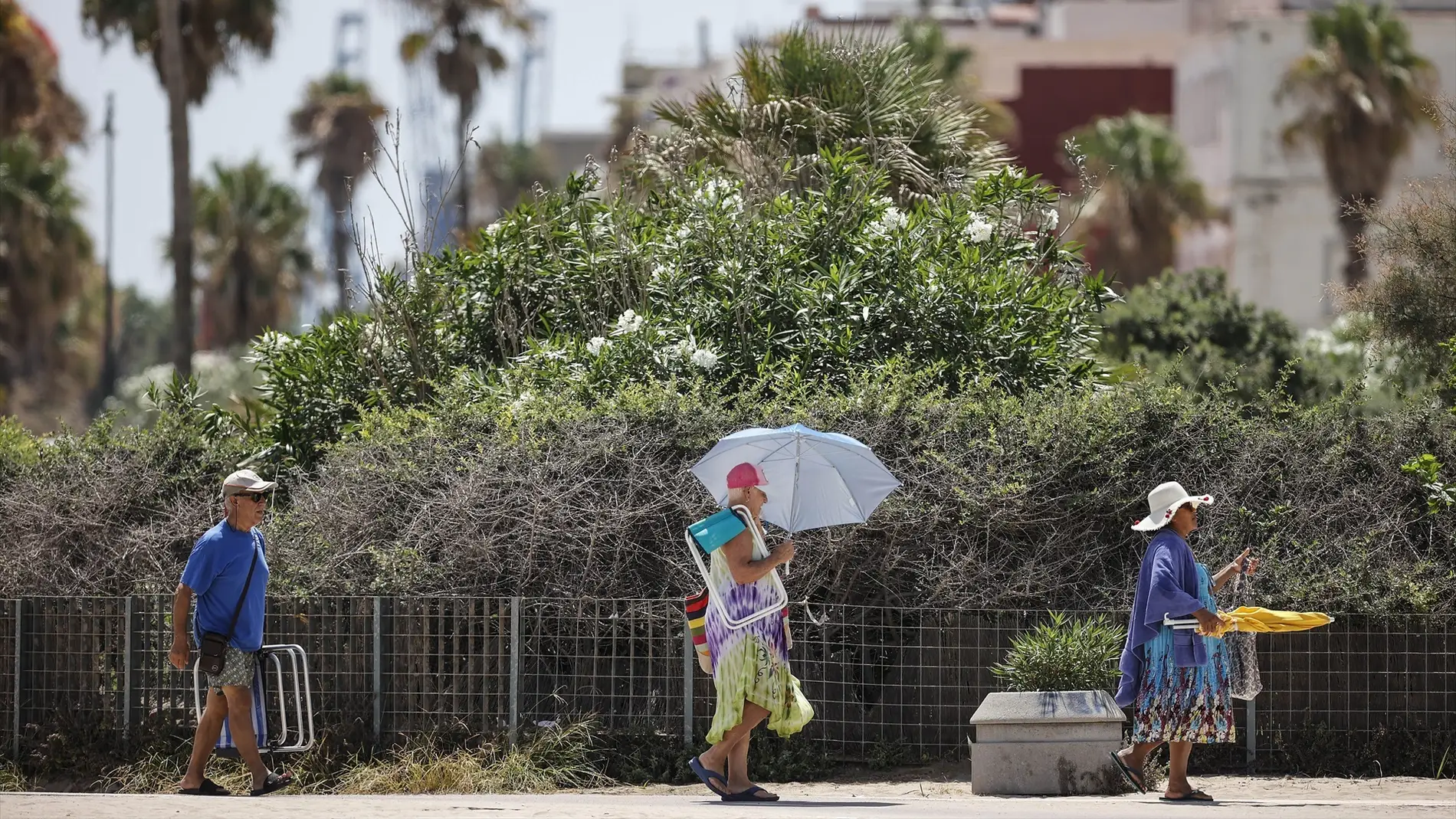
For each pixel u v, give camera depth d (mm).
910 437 31953
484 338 40625
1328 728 29609
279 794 29047
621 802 24984
